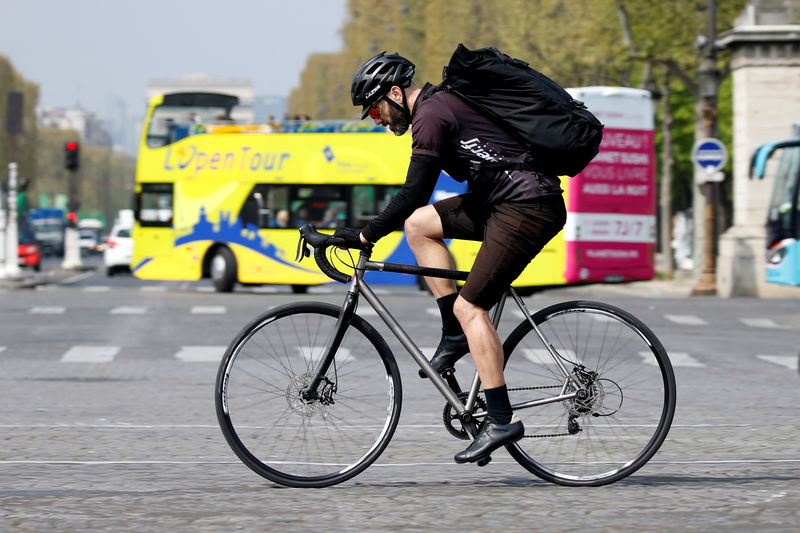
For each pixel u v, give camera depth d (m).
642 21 65.12
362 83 11.87
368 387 12.38
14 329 36.38
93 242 173.00
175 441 16.72
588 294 61.38
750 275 55.56
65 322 38.84
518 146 11.55
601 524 10.44
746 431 17.45
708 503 11.40
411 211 11.80
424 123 11.51
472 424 12.20
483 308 11.93
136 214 59.81
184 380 24.80
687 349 31.02
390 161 56.53
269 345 12.25
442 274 12.05
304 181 57.28
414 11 120.00
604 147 53.00
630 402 12.45
